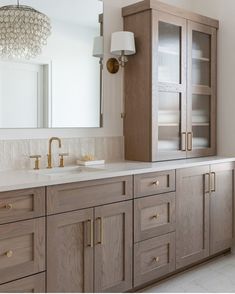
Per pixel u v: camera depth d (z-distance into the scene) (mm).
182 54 3295
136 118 3180
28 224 2012
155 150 3100
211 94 3627
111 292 2449
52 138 2719
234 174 3482
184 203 2965
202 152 3535
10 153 2588
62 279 2182
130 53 3098
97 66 3080
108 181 2410
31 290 2043
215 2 3697
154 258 2730
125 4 3266
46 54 2742
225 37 3631
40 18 2699
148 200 2670
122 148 3291
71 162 2945
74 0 2904
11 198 1942
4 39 2539
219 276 3004
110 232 2436
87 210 2293
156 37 3061
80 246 2271
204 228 3160
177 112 3316
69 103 2898
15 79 2586
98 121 3109
